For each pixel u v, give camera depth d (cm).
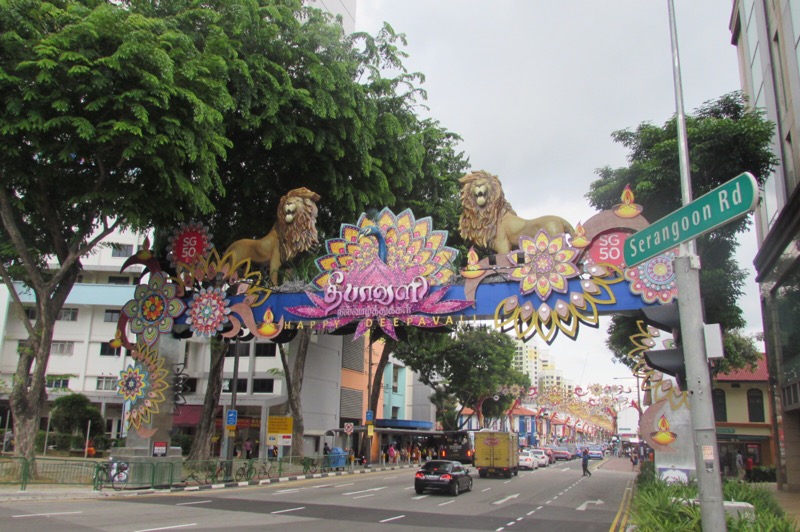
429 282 1825
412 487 2627
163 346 2109
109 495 1891
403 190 2841
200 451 2808
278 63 2256
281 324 1934
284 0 2317
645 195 2141
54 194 2084
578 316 1697
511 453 3594
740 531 809
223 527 1270
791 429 2734
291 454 3294
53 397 4509
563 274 1714
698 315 629
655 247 655
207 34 2045
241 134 2359
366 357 5291
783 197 2692
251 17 2112
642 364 1939
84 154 1823
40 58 1639
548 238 1756
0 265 2106
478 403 5828
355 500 2002
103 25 1656
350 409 4834
